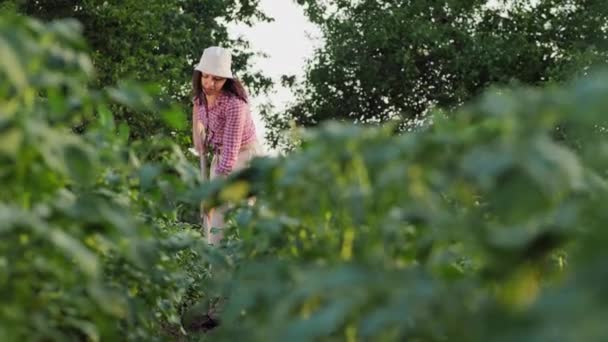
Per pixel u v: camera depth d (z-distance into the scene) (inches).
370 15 1334.9
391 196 92.7
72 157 80.4
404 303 67.6
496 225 93.1
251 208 124.4
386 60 1334.9
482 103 73.9
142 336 118.0
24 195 88.0
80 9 1000.9
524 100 72.5
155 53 1105.4
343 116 1339.8
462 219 82.1
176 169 119.7
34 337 84.7
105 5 1003.3
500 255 69.6
